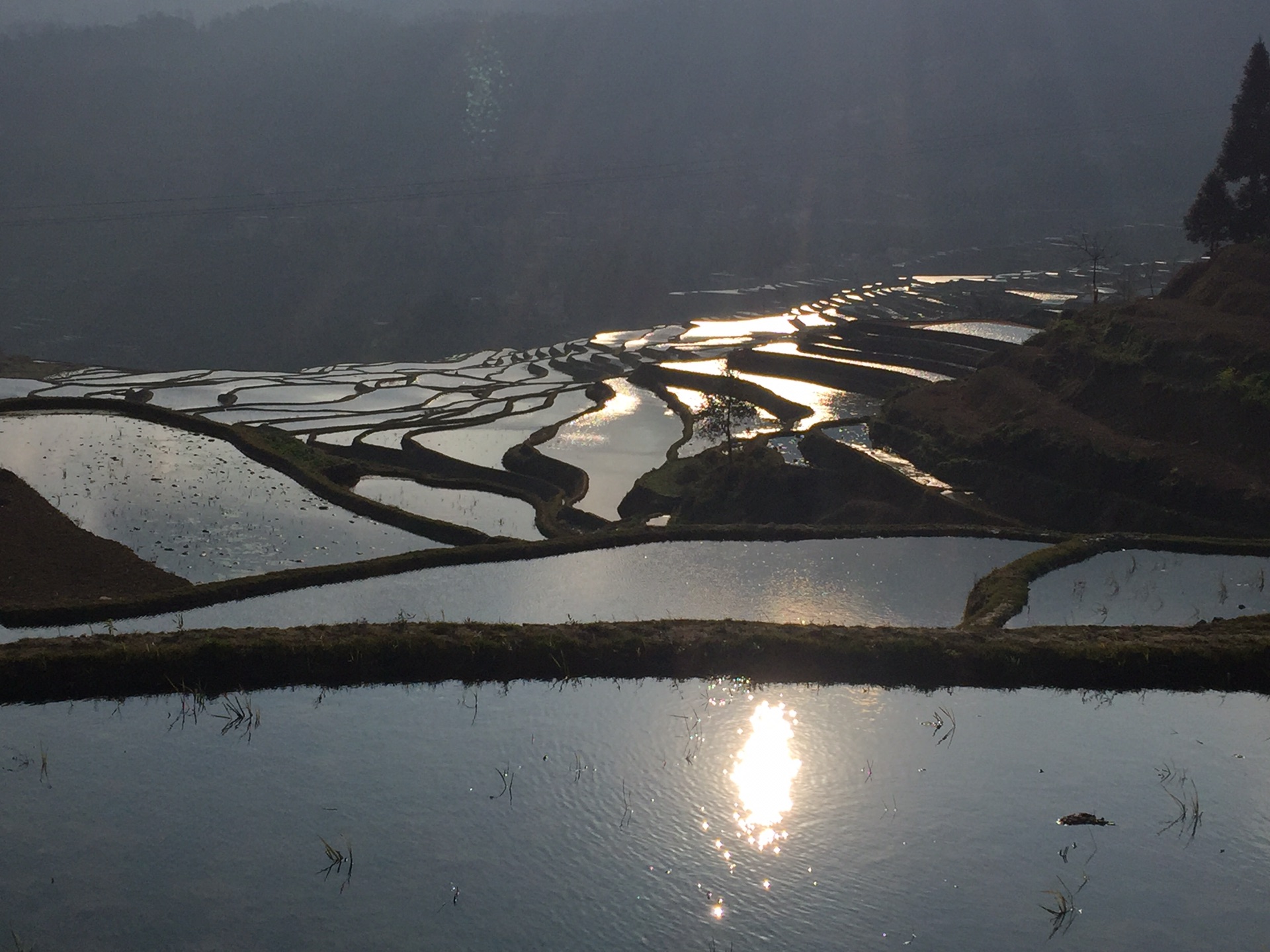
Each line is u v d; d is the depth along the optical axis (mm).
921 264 190625
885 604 19391
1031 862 9109
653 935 8039
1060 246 187875
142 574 22125
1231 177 50594
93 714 11898
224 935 7953
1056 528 33531
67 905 8305
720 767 10797
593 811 9859
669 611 18828
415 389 76250
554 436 52000
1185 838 9523
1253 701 13047
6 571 21750
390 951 7805
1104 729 12039
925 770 10859
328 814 9703
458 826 9531
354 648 13000
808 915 8305
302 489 29781
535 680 13195
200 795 10070
